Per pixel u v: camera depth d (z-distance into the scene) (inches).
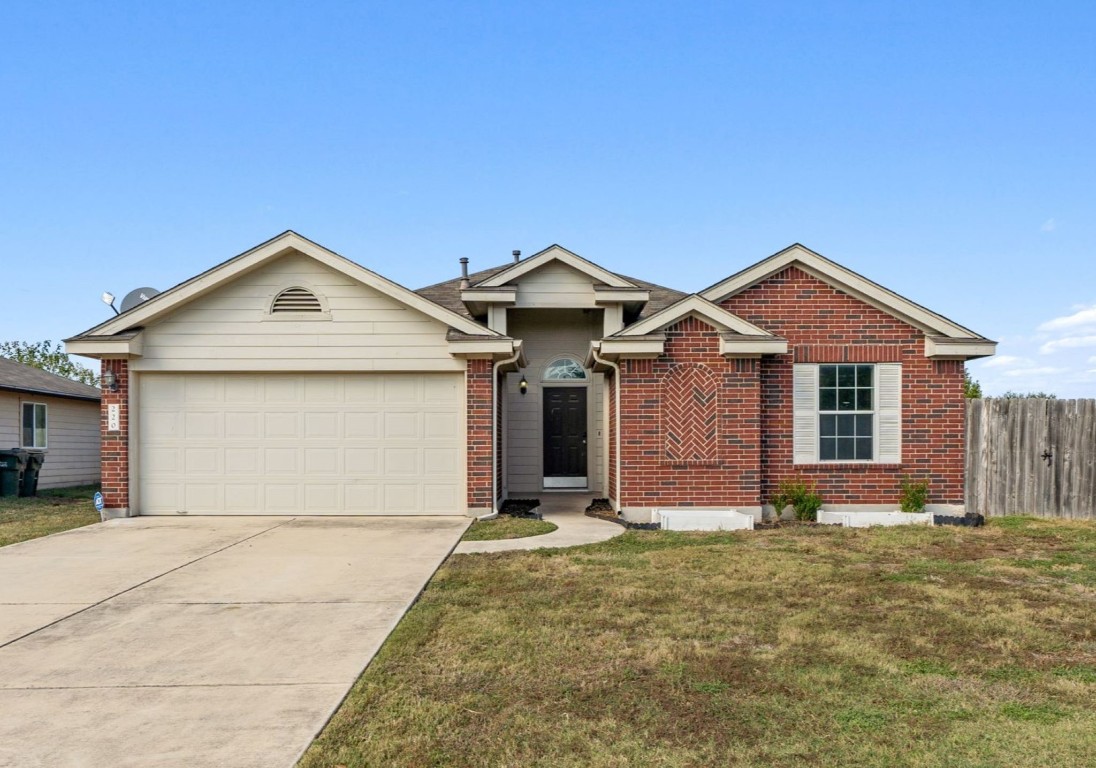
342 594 279.3
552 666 201.8
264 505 478.6
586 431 636.1
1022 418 477.1
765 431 473.4
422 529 426.3
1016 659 207.5
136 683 191.6
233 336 476.4
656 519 450.6
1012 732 161.8
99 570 321.7
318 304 478.0
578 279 570.6
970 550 362.9
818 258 475.2
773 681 190.2
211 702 179.0
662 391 459.8
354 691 185.5
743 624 238.2
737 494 458.0
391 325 477.7
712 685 187.8
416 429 481.1
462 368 476.1
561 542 386.6
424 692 184.5
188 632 234.4
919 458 475.8
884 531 418.0
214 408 479.5
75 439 830.5
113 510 468.8
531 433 633.0
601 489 625.9
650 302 669.9
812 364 477.1
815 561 335.6
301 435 479.8
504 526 435.5
